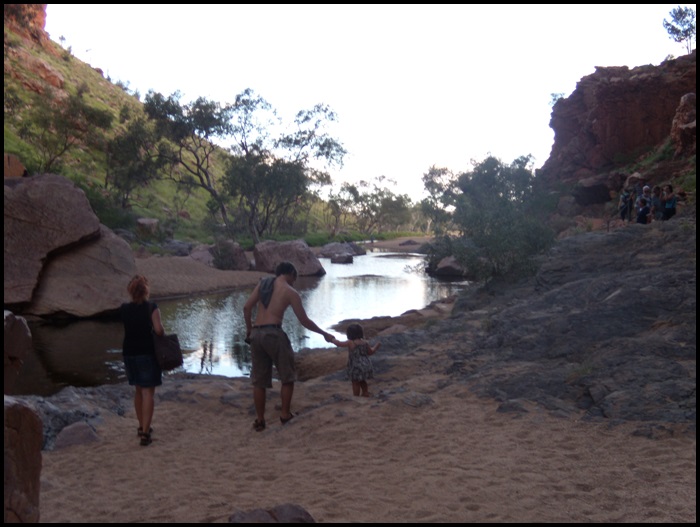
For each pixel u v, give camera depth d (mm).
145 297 6246
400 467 5023
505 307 13758
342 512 4055
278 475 5012
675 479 4457
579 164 50281
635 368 6938
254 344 6746
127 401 7957
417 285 29922
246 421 7074
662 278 10125
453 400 7094
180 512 4133
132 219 47594
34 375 11312
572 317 9305
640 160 43719
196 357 13164
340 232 98562
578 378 7125
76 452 5824
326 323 18078
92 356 13148
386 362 9719
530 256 18562
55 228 20016
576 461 4969
